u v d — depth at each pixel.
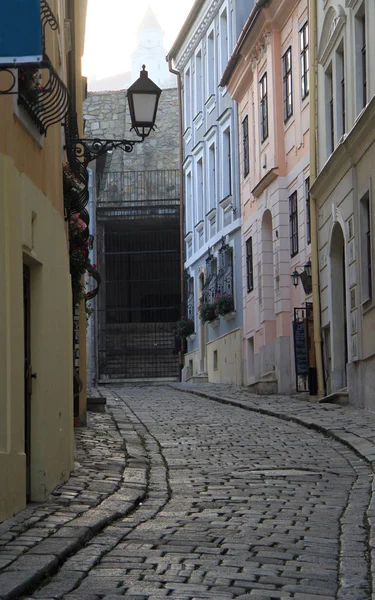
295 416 17.34
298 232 23.89
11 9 6.70
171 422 17.80
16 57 6.68
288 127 24.81
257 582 6.03
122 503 9.06
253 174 28.31
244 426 16.78
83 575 6.23
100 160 42.25
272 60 25.56
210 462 12.37
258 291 27.47
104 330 40.72
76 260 15.13
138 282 43.34
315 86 21.62
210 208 35.12
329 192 20.28
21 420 8.51
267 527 7.95
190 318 38.66
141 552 6.95
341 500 9.35
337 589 5.88
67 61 17.25
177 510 8.94
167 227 42.78
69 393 10.98
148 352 40.72
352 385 18.61
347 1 18.62
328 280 20.75
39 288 9.44
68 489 9.75
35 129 9.76
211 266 34.81
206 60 35.75
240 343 30.31
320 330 21.38
